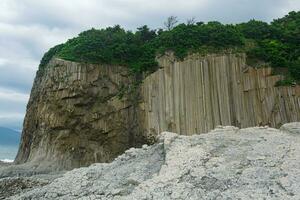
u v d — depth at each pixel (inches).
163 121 2369.6
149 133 2385.6
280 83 2313.0
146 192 693.3
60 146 2482.8
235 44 2487.7
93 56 2596.0
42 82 2827.3
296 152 759.7
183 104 2352.4
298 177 669.9
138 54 2689.5
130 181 767.7
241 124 2283.5
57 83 2581.2
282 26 2763.3
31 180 1247.5
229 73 2367.1
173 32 2618.1
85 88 2524.6
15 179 1237.7
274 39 2605.8
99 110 2503.7
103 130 2469.2
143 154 903.7
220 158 765.3
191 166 746.8
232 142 842.2
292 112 2252.7
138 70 2581.2
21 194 875.4
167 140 880.3
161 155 859.4
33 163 2416.3
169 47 2527.1
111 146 2460.6
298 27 2691.9
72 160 2439.7
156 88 2442.2
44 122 2608.3
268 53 2434.8
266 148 788.6
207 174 716.7
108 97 2549.2
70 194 778.2
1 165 2588.6
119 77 2593.5
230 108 2313.0
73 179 834.8
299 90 2284.7
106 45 2721.5
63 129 2516.0
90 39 2741.1
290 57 2459.4
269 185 662.5
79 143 2479.1
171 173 735.7
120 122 2480.3
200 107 2329.0
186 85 2378.2
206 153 788.6
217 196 653.3
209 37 2519.7
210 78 2365.9
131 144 2460.6
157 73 2460.6
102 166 899.4
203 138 874.1
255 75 2352.4
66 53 2701.8
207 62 2390.5
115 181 791.1
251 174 699.4
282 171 697.0
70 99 2524.6
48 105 2600.9
